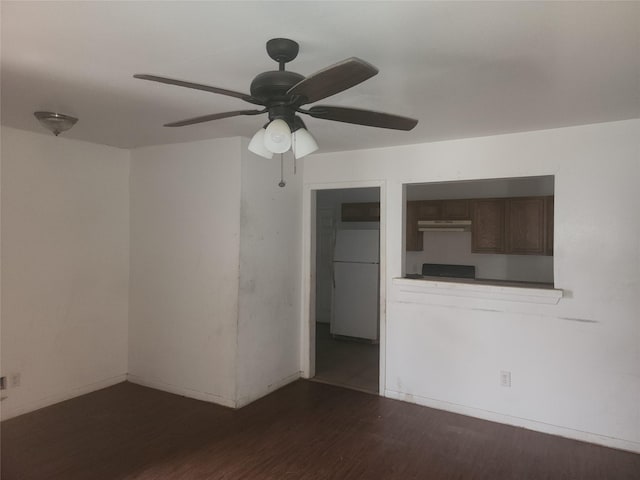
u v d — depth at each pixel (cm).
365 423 333
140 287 414
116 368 415
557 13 152
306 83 142
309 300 434
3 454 281
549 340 318
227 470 265
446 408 359
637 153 289
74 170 377
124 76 220
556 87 228
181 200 388
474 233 548
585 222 305
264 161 382
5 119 308
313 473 263
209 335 372
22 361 343
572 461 279
